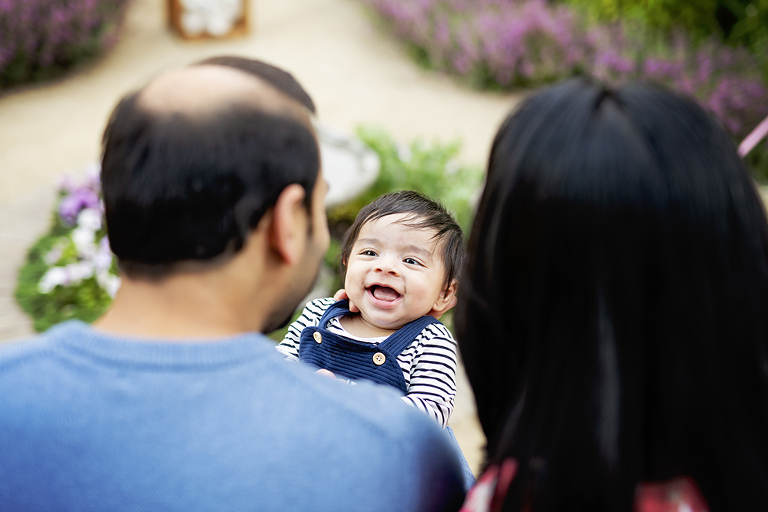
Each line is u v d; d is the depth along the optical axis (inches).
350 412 28.4
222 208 27.8
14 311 140.4
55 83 306.0
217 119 27.9
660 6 284.4
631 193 27.6
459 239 60.3
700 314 28.5
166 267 28.4
